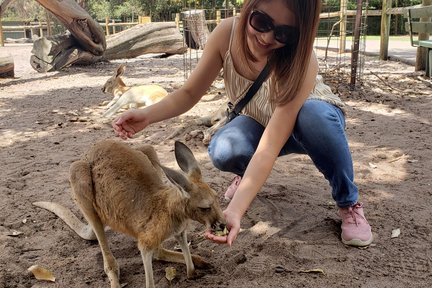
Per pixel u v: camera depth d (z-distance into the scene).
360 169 1.90
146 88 3.01
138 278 1.17
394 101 3.18
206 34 5.24
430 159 2.00
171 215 1.04
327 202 1.57
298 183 1.75
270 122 1.07
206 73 1.27
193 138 2.30
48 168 1.97
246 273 1.17
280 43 0.97
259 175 1.01
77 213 1.54
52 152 2.21
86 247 1.33
